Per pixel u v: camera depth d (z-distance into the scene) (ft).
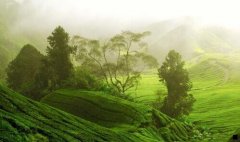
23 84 422.82
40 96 391.65
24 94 406.41
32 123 141.69
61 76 401.08
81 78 381.81
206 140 370.94
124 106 320.09
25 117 145.79
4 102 149.79
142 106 333.21
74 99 332.60
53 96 347.15
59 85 388.78
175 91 443.73
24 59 477.77
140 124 290.76
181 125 366.22
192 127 412.98
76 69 408.67
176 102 442.91
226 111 606.96
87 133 171.42
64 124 166.91
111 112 307.17
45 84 405.80
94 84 389.60
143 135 268.21
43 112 168.86
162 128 315.99
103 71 446.19
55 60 404.98
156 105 455.22
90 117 302.25
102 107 315.17
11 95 164.76
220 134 444.96
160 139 285.64
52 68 403.95
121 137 204.13
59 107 322.14
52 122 159.53
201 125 513.04
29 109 159.94
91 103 321.73
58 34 409.08
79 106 319.06
